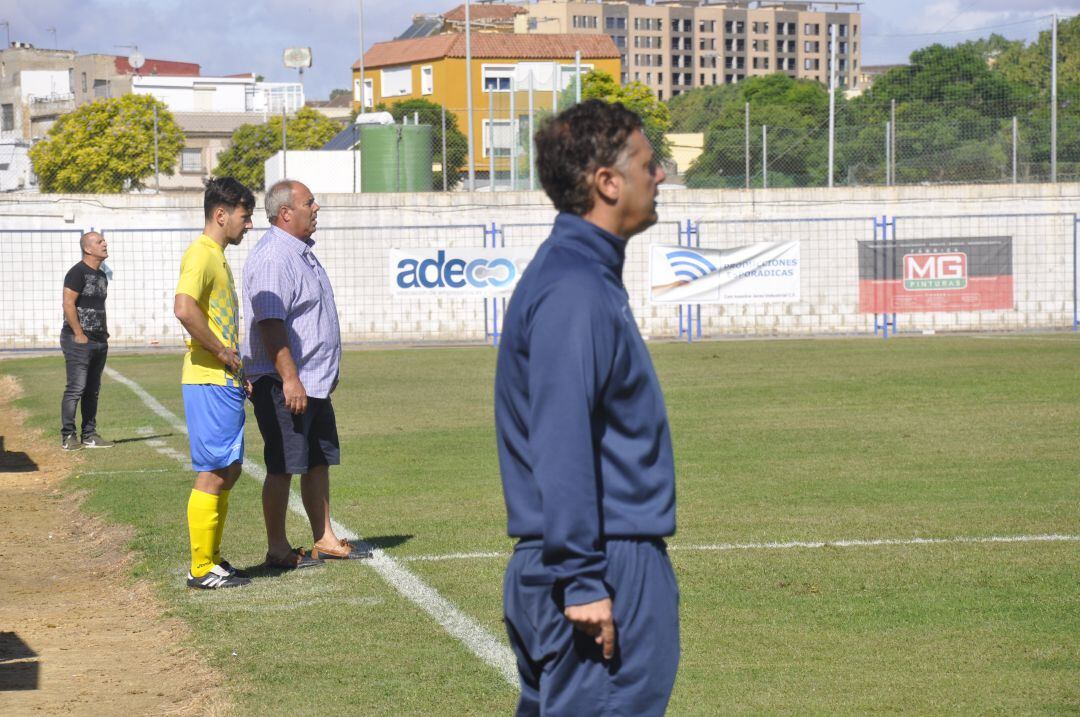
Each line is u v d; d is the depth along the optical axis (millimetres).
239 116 123812
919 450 14648
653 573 3754
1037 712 6055
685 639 7367
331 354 9367
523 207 37438
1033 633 7367
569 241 3771
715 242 37812
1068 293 37531
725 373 24828
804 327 37344
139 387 24797
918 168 39875
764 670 6777
